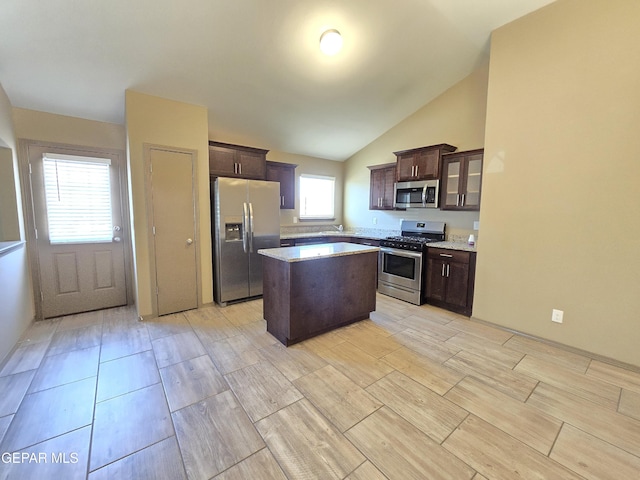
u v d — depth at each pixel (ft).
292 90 11.76
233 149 13.09
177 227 11.25
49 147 10.39
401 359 8.11
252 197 12.80
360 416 5.91
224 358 8.12
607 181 7.72
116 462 4.82
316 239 16.28
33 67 8.40
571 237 8.39
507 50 9.32
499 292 10.02
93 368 7.58
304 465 4.79
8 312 8.13
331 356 8.26
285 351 8.53
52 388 6.74
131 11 7.47
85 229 11.24
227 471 4.68
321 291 9.34
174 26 8.10
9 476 4.54
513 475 4.62
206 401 6.34
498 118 9.61
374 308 11.07
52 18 7.20
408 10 9.00
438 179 12.96
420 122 14.78
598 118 7.75
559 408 6.18
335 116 14.25
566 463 4.85
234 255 12.47
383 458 4.93
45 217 10.50
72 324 10.32
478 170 11.80
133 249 10.89
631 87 7.27
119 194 11.78
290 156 17.25
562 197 8.46
